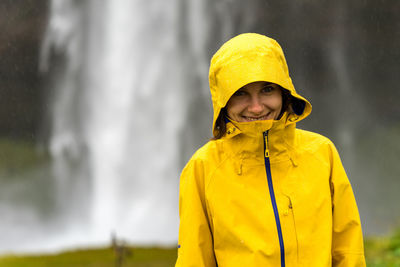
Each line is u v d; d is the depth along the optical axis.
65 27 23.47
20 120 24.64
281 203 2.67
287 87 2.66
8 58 24.30
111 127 22.56
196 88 22.56
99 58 23.02
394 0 23.62
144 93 22.45
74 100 23.45
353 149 22.75
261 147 2.71
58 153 23.14
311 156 2.76
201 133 22.28
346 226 2.75
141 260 7.45
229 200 2.71
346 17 23.73
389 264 5.90
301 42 23.86
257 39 2.70
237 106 2.73
